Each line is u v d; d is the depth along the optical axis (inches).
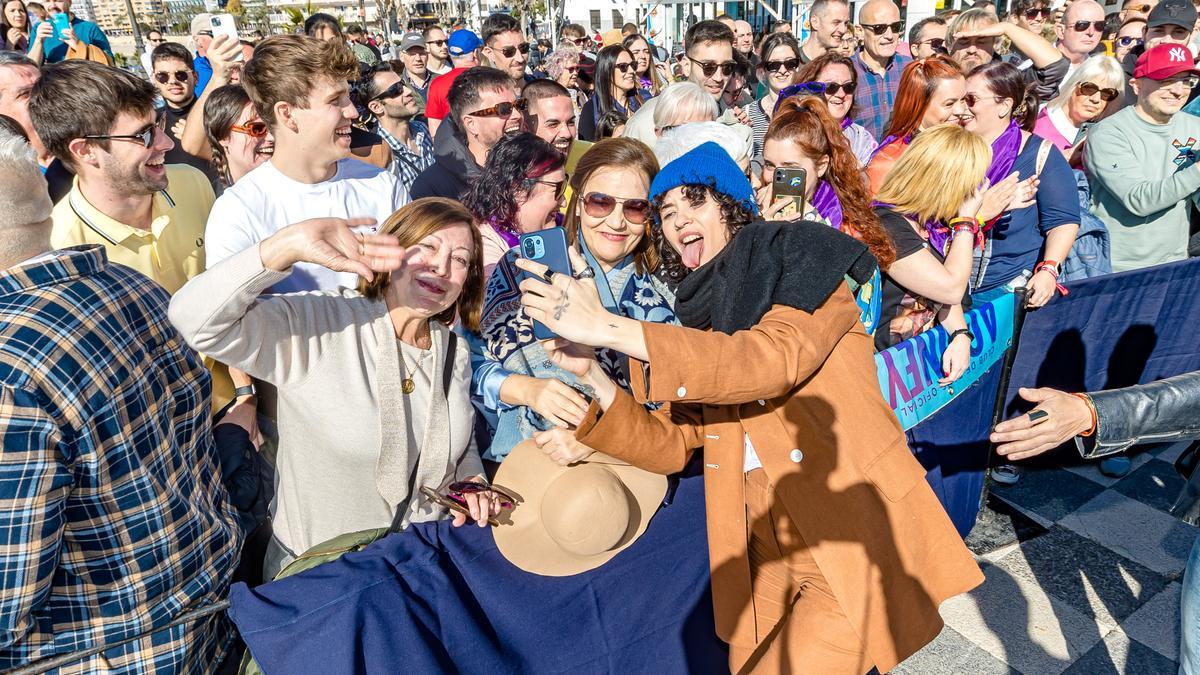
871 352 72.7
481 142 151.3
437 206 76.5
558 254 66.6
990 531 131.6
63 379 57.7
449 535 75.6
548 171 109.6
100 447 60.8
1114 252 168.9
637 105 261.3
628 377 90.5
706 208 74.5
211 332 61.8
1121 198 160.2
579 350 68.9
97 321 61.8
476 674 72.4
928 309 108.8
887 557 70.7
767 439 71.1
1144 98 155.6
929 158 103.0
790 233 66.8
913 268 101.5
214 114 138.6
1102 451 67.1
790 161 103.4
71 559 63.1
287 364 70.1
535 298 59.9
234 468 88.9
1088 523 132.6
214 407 103.4
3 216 59.2
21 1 302.5
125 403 63.0
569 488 73.4
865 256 66.4
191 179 121.7
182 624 69.9
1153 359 149.7
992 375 118.7
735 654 79.5
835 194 105.1
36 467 55.6
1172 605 113.9
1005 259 139.6
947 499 119.3
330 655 67.4
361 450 74.7
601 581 78.8
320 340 72.0
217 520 75.5
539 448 77.1
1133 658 105.0
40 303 59.1
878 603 70.5
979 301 128.2
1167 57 148.1
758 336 61.6
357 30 525.7
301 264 108.1
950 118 137.0
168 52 216.8
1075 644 107.6
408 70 323.0
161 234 110.4
